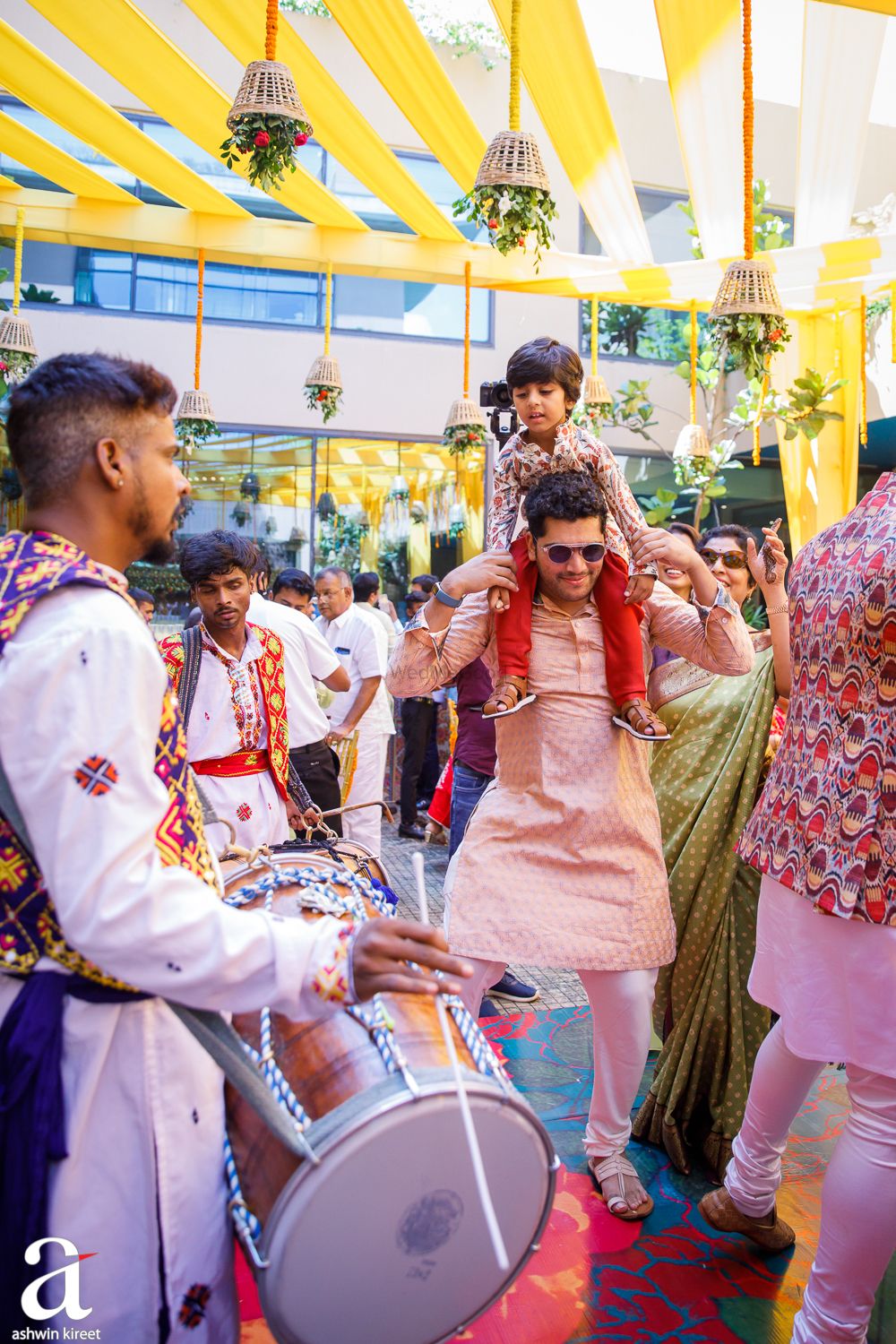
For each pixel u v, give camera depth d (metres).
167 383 1.41
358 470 9.92
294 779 3.05
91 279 9.29
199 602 2.88
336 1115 1.24
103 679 1.16
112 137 4.55
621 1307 2.22
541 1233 1.43
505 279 5.27
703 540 3.50
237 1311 1.45
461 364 10.09
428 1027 1.40
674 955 2.53
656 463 10.52
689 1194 2.68
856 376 6.75
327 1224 1.22
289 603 4.87
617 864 2.44
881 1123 1.91
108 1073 1.29
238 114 3.10
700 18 4.04
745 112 3.63
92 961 1.15
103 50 4.08
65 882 1.11
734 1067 2.75
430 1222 1.29
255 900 1.77
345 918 1.66
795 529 7.14
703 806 2.87
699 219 5.54
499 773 2.61
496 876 2.45
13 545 1.28
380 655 5.07
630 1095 2.58
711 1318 2.19
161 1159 1.31
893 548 1.92
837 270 5.27
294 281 9.70
